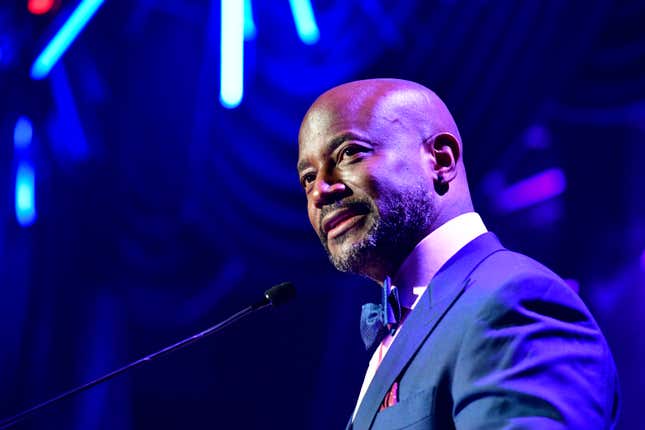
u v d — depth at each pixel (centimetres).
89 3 2141
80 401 2264
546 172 2180
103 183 2269
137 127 2230
